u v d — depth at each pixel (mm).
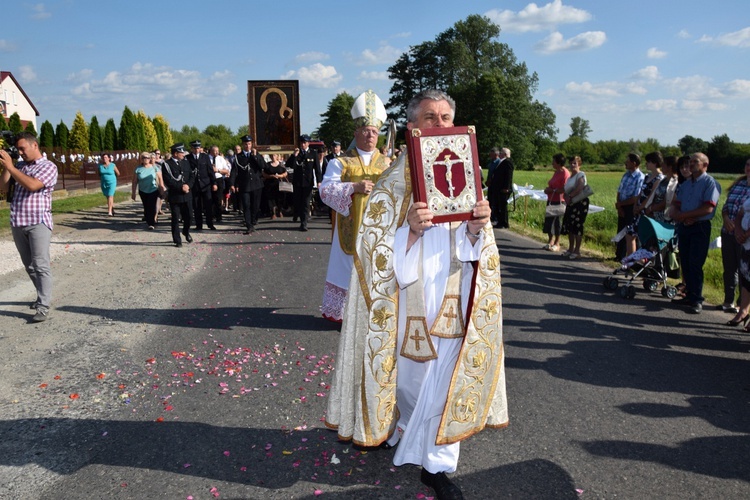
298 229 14609
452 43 63938
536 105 69188
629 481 3490
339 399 3400
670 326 6586
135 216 17438
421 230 2920
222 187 16375
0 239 11836
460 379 3143
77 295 7617
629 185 9656
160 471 3531
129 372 5062
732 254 7086
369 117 6039
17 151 6316
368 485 3412
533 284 8602
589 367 5305
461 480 3490
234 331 6223
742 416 4352
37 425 4090
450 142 2877
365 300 3266
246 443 3873
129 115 49219
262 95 18984
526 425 4180
